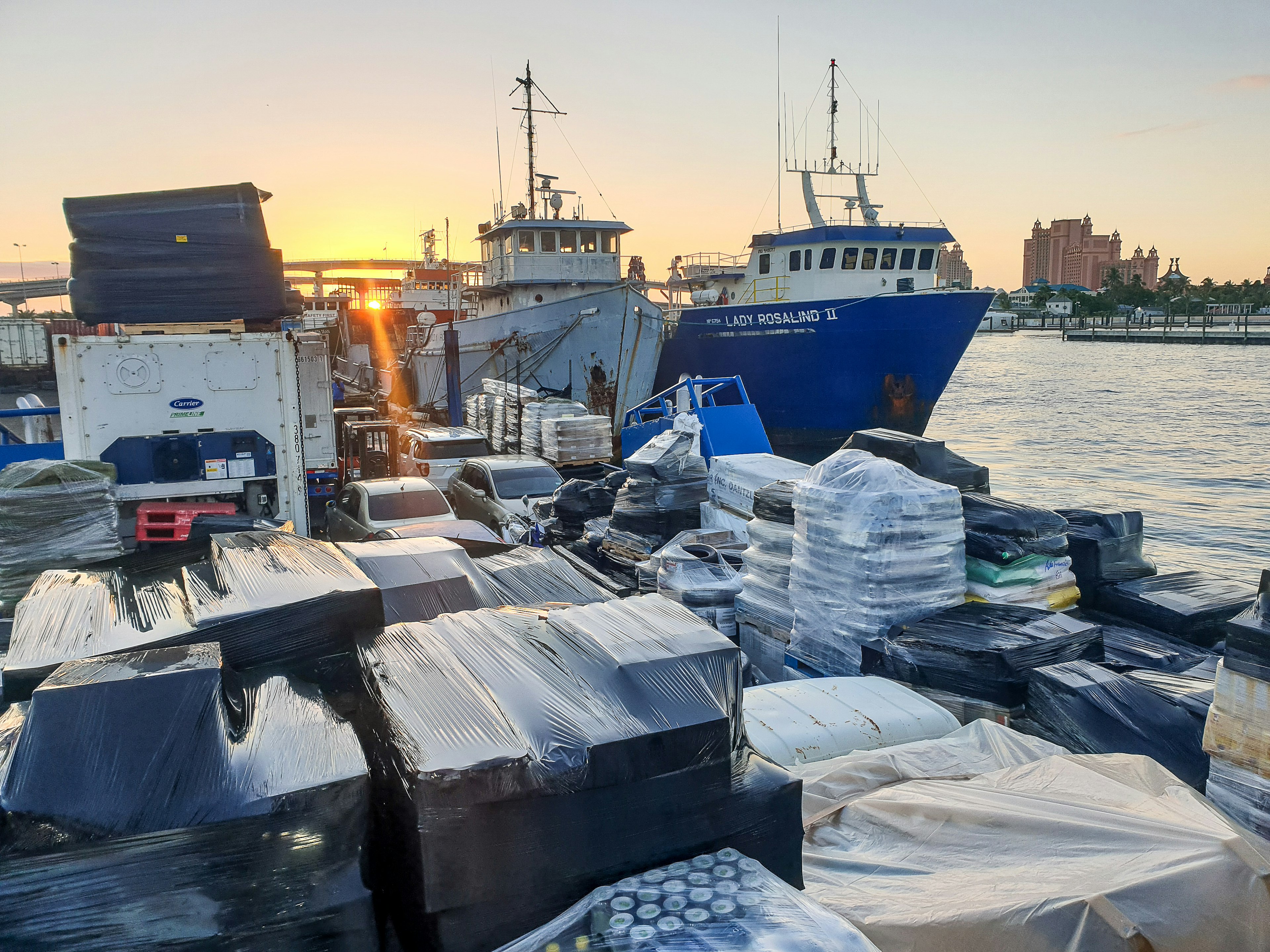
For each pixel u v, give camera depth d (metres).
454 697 2.23
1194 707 3.93
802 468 7.83
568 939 1.84
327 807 1.91
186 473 7.90
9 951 1.72
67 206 7.52
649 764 2.11
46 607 2.79
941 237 25.83
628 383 24.09
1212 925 2.17
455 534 7.34
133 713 1.96
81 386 7.64
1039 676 4.37
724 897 1.94
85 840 1.78
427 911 1.92
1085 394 44.62
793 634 5.82
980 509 5.62
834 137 27.44
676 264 33.12
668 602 2.94
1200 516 17.30
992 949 2.22
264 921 1.84
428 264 42.31
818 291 25.77
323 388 12.53
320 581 2.83
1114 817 2.52
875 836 2.86
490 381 22.08
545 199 27.06
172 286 7.75
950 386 51.44
